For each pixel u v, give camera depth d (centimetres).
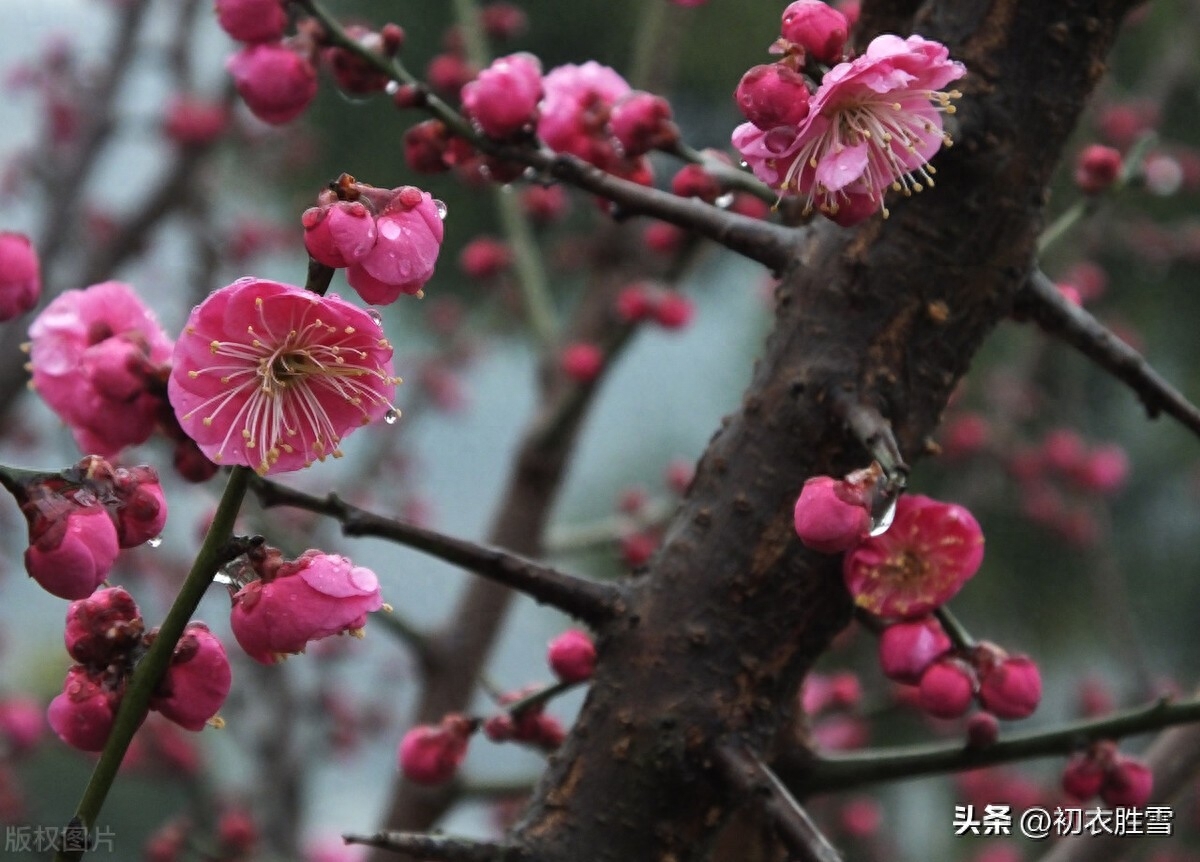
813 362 73
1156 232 155
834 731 112
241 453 69
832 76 71
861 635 141
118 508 70
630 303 110
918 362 73
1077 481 154
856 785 77
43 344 74
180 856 120
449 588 137
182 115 155
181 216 176
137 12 162
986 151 73
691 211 74
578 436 114
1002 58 73
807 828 72
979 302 73
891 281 73
